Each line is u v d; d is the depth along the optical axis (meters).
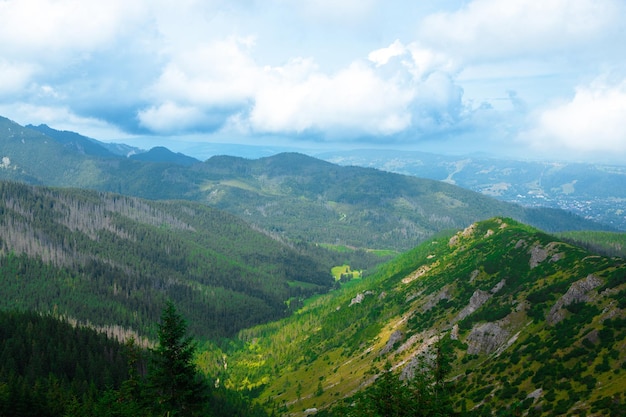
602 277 147.38
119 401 81.94
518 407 110.56
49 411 129.00
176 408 65.81
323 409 187.88
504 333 157.88
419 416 74.00
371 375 195.62
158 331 67.25
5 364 170.00
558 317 142.88
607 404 91.19
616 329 118.44
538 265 199.62
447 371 82.81
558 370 116.81
